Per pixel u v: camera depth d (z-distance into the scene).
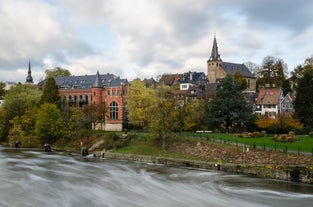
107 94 113.88
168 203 39.88
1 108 117.69
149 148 79.69
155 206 38.69
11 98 114.56
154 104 83.44
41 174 55.84
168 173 57.66
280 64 144.88
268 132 81.38
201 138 76.69
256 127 84.31
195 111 90.19
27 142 101.06
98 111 105.12
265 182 50.06
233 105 83.06
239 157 62.72
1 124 113.12
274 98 115.69
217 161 63.69
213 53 176.12
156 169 61.81
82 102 134.62
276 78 143.00
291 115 87.12
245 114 83.00
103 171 59.72
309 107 81.88
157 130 78.81
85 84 140.50
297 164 54.72
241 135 75.69
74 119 102.25
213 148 69.12
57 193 43.84
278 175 52.06
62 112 105.62
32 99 113.75
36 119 104.88
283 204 39.59
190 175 55.66
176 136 81.06
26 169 60.19
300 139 69.38
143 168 62.94
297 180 49.94
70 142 99.06
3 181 49.78
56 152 89.62
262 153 60.59
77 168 62.66
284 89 129.12
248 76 160.88
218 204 39.59
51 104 103.12
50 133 100.12
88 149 91.94
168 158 68.38
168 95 87.00
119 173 57.81
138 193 44.28
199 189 46.34
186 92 130.88
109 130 110.38
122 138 89.81
